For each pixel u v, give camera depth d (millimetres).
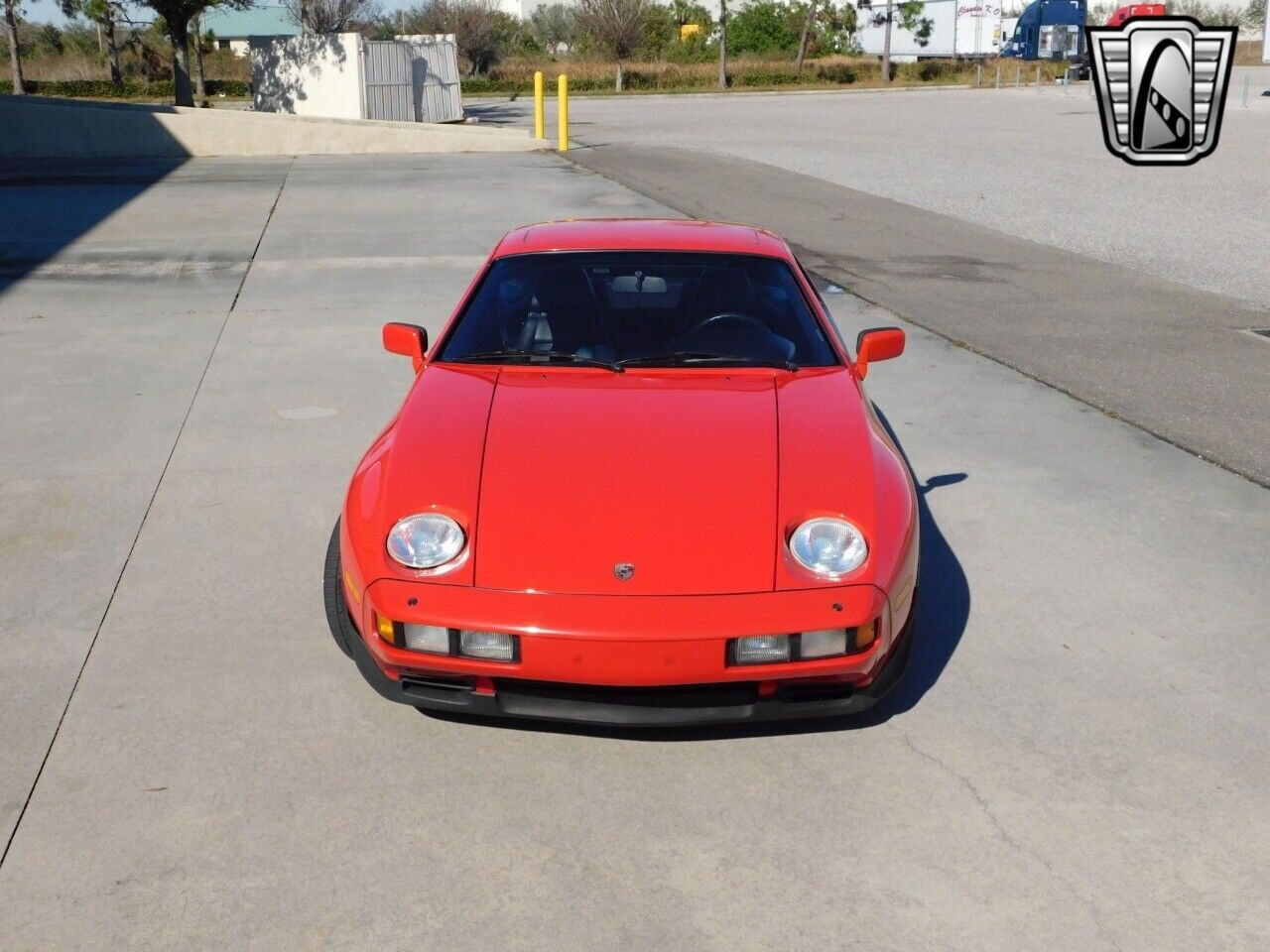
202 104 34938
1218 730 3396
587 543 3074
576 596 2963
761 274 4371
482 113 32969
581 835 2922
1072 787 3121
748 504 3203
